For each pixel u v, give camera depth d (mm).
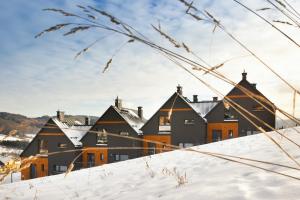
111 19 1354
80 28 1336
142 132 29359
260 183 2922
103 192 5234
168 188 4027
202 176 4277
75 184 6887
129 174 6672
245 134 26125
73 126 33406
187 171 5293
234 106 1532
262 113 24500
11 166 1234
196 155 7711
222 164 5074
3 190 6910
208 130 28062
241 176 3480
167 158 8336
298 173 3014
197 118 27484
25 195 6152
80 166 29688
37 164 31422
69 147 30047
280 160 4031
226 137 27141
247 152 6320
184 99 28141
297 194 2340
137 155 28109
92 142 30047
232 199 2594
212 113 28109
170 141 28234
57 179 8500
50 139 31172
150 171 6328
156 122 28906
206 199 2793
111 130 29719
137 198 3883
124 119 29172
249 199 2490
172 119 28375
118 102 31109
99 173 8133
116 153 29141
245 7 1578
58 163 30391
